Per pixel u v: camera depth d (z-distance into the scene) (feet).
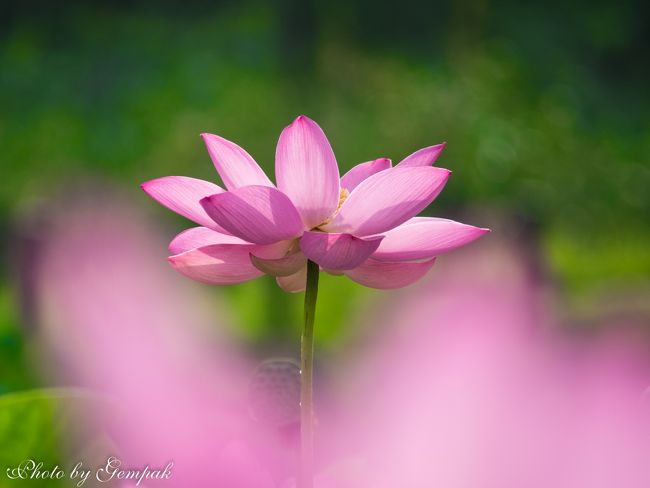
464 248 10.77
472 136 22.24
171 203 4.61
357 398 8.30
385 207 4.56
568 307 11.23
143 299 10.99
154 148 22.15
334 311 13.16
